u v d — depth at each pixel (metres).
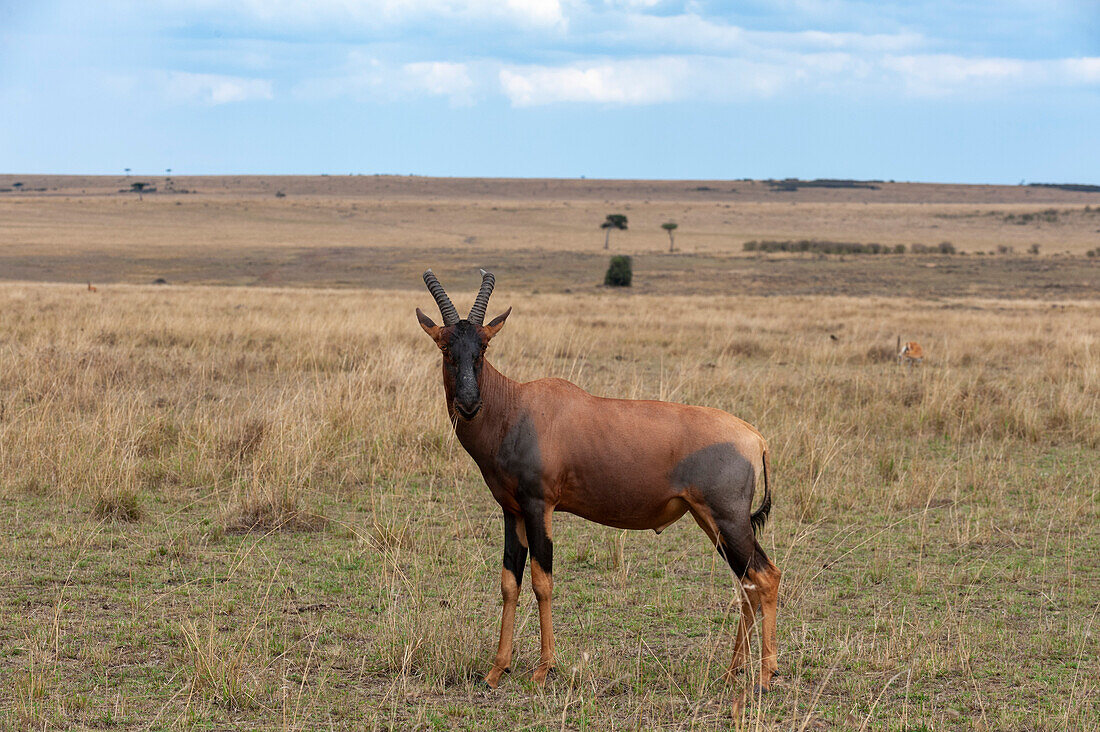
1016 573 18.75
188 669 13.71
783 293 138.50
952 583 18.28
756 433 14.08
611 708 12.95
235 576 18.11
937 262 199.00
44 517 21.45
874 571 18.69
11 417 27.94
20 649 14.41
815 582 18.38
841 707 13.07
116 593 17.02
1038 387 40.41
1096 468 27.55
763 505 14.07
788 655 14.88
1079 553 20.11
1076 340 56.72
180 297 92.38
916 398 36.72
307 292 115.00
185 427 28.84
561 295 129.38
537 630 15.78
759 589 13.67
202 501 23.27
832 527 22.12
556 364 42.88
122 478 23.30
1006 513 23.05
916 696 13.42
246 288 126.75
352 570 18.66
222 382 38.88
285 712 12.45
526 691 13.51
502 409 13.90
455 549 20.03
